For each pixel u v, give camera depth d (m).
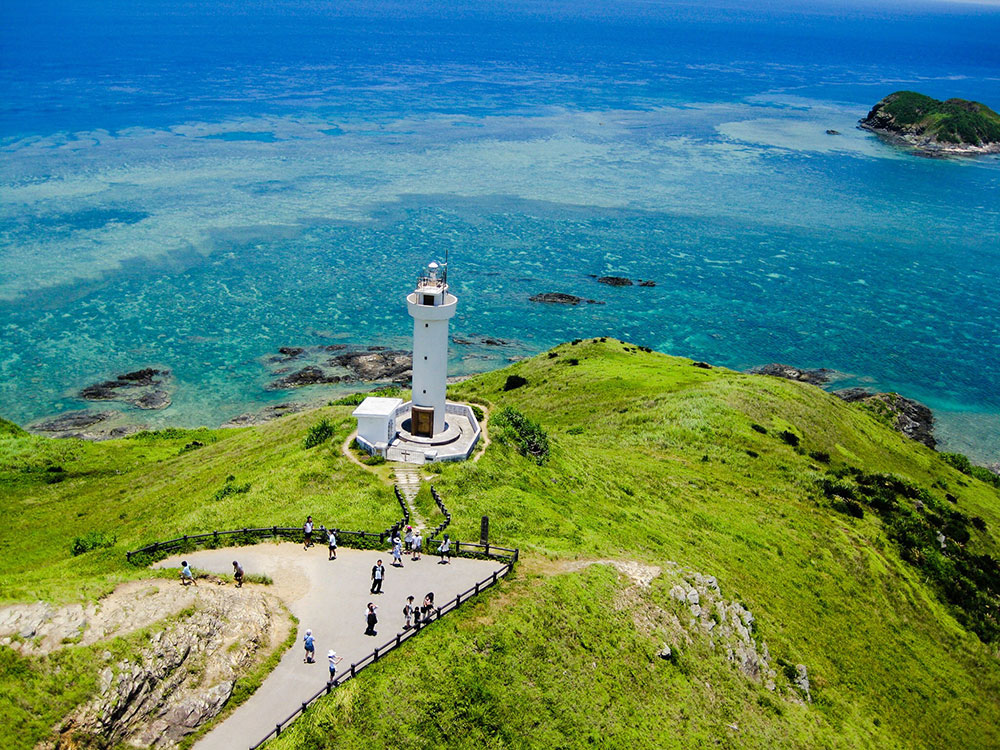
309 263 178.50
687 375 112.25
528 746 35.84
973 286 186.88
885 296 179.62
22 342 135.50
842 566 66.50
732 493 74.44
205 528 50.00
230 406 120.44
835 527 72.31
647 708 40.44
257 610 39.22
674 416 91.62
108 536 57.97
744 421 91.75
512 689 37.38
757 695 46.59
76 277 161.75
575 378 112.50
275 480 56.66
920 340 159.12
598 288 175.62
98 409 117.31
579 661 40.34
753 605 55.56
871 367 147.62
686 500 70.06
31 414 114.94
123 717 32.59
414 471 56.78
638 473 73.12
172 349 137.00
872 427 110.69
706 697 43.62
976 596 70.12
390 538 46.47
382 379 130.88
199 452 86.31
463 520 50.41
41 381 124.06
